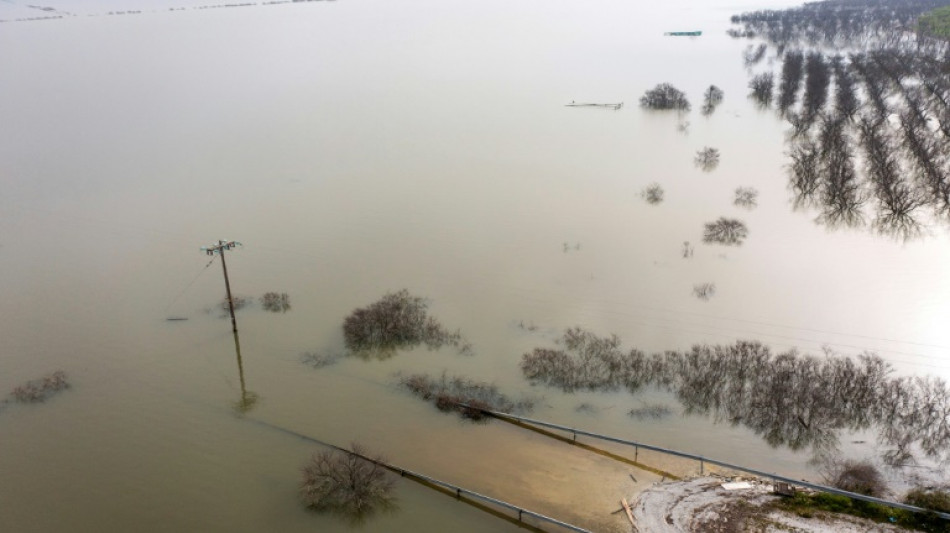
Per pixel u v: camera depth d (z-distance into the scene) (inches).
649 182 2284.7
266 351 1347.2
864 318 1395.2
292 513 944.3
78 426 1143.6
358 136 2984.7
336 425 1119.6
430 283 1606.8
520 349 1317.7
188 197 2277.3
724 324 1385.3
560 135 2906.0
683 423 1093.8
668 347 1305.4
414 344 1346.0
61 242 1925.4
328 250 1817.2
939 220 1881.2
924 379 1162.6
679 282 1581.0
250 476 1016.9
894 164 2174.0
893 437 1032.2
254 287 1611.7
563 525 880.9
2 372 1304.1
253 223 2028.8
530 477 990.4
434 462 1028.5
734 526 873.5
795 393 1121.4
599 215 2011.6
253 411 1164.5
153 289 1620.3
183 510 957.2
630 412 1122.0
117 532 924.6
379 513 936.3
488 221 1991.9
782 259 1684.3
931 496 885.8
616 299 1505.9
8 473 1040.8
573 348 1307.8
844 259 1676.9
